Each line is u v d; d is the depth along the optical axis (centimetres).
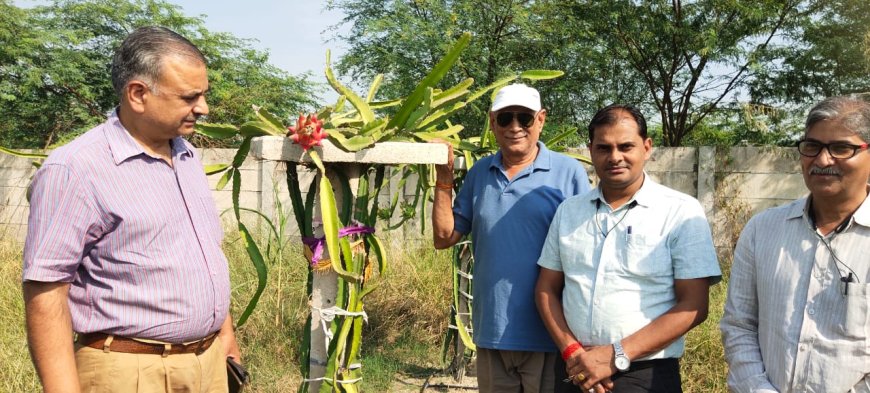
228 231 687
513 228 270
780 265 199
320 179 231
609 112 229
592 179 685
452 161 267
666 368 227
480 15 965
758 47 971
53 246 179
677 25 989
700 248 222
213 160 773
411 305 549
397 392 428
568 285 238
